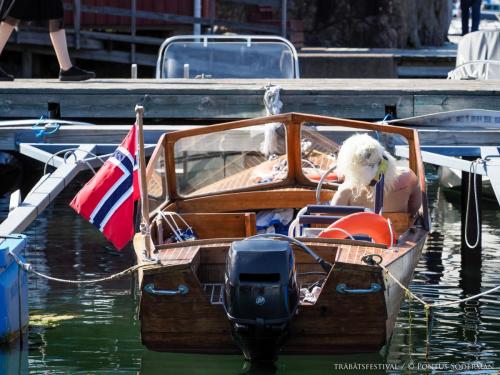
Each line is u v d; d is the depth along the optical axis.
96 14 57.72
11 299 19.06
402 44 68.31
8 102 32.56
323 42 67.50
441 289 24.25
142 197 17.23
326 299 16.47
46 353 19.03
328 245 17.89
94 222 18.27
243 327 15.90
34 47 54.56
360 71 54.66
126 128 29.53
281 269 15.74
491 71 45.38
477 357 18.95
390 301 17.14
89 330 20.55
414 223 20.34
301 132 23.20
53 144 28.66
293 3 67.50
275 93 30.47
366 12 67.69
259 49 40.38
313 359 17.97
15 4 31.20
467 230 27.45
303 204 23.05
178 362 18.38
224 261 18.05
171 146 22.33
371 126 22.75
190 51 40.47
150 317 16.77
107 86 33.22
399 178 19.88
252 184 23.31
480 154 27.72
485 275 25.70
